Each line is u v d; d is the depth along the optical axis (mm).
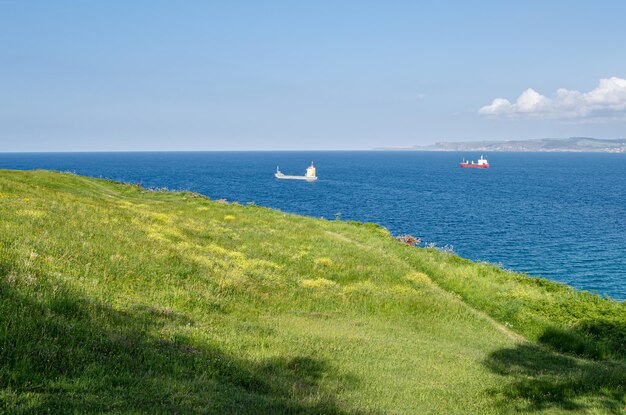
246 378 11594
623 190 169625
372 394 12672
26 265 14875
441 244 73125
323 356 15297
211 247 30031
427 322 23297
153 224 32250
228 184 180125
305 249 35312
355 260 33625
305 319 20797
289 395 11297
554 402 13219
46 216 24422
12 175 46812
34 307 11703
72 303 12977
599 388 14391
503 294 28234
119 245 22953
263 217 48719
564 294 29703
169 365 10844
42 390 7938
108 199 46000
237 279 23781
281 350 15094
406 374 15008
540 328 22875
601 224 92688
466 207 118250
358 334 19281
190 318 16328
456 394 13531
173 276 21250
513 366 17344
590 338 21656
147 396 8680
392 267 32875
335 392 12305
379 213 106062
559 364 18219
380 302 25156
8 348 8945
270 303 22281
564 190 169125
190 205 50969
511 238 78125
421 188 173625
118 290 17281
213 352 12859
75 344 10328
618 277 55031
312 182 197000
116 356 10375
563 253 67188
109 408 7715
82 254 19516
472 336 21766
